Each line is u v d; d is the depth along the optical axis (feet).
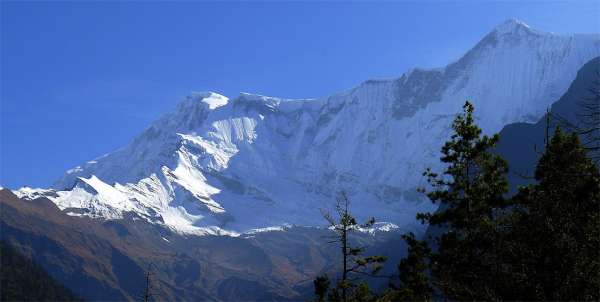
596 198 132.46
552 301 126.41
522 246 133.80
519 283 130.82
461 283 152.56
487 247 151.94
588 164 138.21
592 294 124.47
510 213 151.53
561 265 127.13
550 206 135.03
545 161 145.59
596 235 127.95
